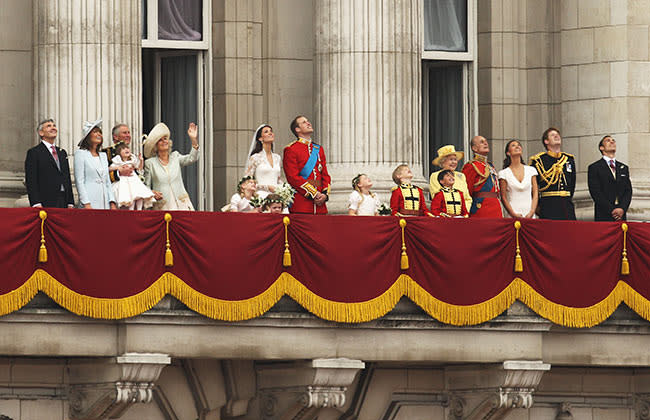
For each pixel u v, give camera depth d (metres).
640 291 113.50
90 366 105.25
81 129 116.19
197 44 127.56
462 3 132.50
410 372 116.00
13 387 106.25
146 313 103.69
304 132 113.44
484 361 110.56
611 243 112.81
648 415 121.25
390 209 114.25
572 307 111.88
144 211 103.75
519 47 134.12
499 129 133.75
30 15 122.62
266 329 106.44
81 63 116.38
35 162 106.88
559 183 119.06
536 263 111.12
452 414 115.81
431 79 133.00
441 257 109.06
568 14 131.25
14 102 122.12
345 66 122.06
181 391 109.50
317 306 106.69
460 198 114.25
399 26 122.31
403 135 122.06
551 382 120.12
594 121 129.62
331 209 120.31
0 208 101.50
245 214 105.56
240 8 129.25
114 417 106.50
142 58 127.62
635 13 128.62
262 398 112.06
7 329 101.69
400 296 108.44
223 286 104.88
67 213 102.44
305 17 130.38
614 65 128.88
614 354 114.19
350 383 108.88
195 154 115.62
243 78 129.12
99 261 102.75
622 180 120.31
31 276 101.81
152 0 126.50
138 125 117.81
